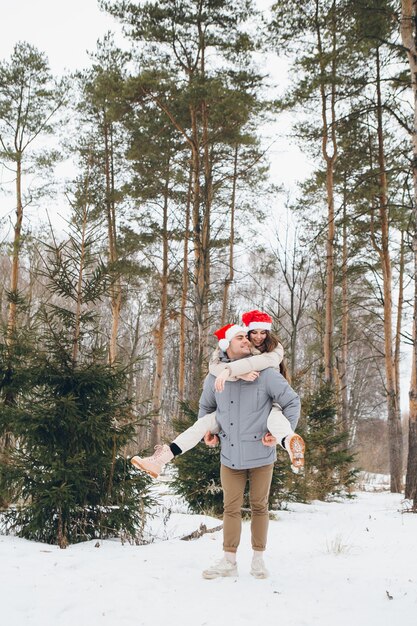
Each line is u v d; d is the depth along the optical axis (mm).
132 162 23359
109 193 23094
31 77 22391
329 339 18828
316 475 12531
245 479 4387
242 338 4332
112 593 3740
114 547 5363
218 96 18016
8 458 5996
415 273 11078
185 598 3701
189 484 9227
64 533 5578
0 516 6312
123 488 6055
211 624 3252
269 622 3312
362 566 4824
